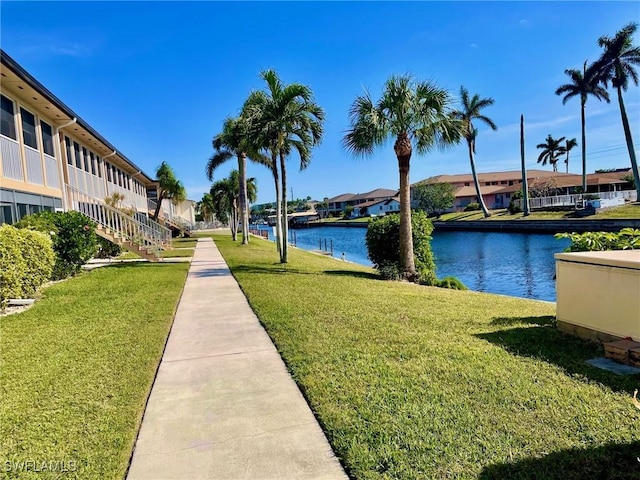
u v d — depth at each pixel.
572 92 37.12
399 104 10.71
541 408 3.10
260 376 4.02
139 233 15.74
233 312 6.84
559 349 4.44
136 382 3.87
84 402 3.46
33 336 5.38
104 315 6.54
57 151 13.51
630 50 30.20
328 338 5.08
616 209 30.88
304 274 11.51
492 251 22.92
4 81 9.84
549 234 31.30
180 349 4.90
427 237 12.61
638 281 4.07
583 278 4.73
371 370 3.97
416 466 2.47
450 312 6.50
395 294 8.23
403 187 11.33
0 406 3.38
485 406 3.16
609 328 4.41
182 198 34.75
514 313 6.44
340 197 110.31
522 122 37.81
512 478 2.33
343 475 2.45
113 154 19.52
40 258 7.81
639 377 3.62
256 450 2.73
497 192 58.00
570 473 2.35
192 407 3.38
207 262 15.13
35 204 11.66
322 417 3.10
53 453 2.71
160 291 8.69
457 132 11.12
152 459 2.65
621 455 2.49
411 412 3.11
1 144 9.79
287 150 14.27
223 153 26.75
